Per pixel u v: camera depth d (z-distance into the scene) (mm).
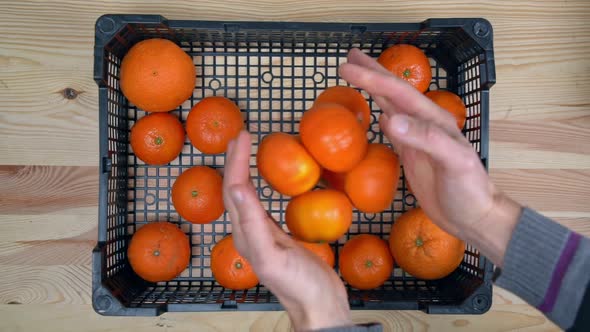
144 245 430
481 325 511
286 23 422
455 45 466
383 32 441
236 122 441
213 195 436
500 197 294
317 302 284
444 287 471
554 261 267
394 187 390
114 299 398
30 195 496
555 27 517
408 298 447
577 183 514
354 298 432
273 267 271
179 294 460
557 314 265
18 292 493
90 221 500
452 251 420
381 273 441
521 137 515
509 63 515
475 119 458
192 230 490
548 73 516
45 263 496
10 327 492
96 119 500
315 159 372
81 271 498
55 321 494
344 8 502
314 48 480
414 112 294
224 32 440
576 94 517
